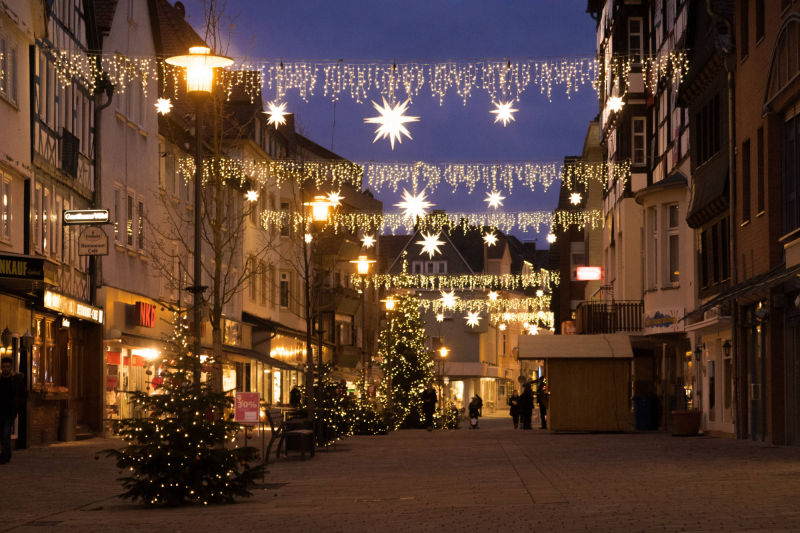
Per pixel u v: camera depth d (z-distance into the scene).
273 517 12.05
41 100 28.34
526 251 126.25
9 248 25.88
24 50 26.97
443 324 102.50
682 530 9.87
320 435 27.02
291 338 57.91
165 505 13.65
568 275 67.25
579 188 65.88
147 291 37.94
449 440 31.98
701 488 13.81
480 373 102.31
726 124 30.02
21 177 26.77
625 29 44.88
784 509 11.23
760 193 26.34
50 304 27.83
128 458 13.57
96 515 12.63
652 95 43.22
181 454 13.57
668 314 36.75
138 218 37.09
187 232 42.84
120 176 35.38
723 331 31.03
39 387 27.84
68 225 29.42
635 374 45.84
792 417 24.48
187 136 42.25
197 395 13.86
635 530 9.95
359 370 73.38
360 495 14.48
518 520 11.05
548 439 31.56
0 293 25.14
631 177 44.88
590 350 37.44
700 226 33.91
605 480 15.59
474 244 104.94
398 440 32.56
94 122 33.31
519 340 37.78
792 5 23.66
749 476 15.48
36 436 27.89
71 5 31.31
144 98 37.59
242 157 48.97
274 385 54.59
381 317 83.94
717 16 29.16
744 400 28.38
